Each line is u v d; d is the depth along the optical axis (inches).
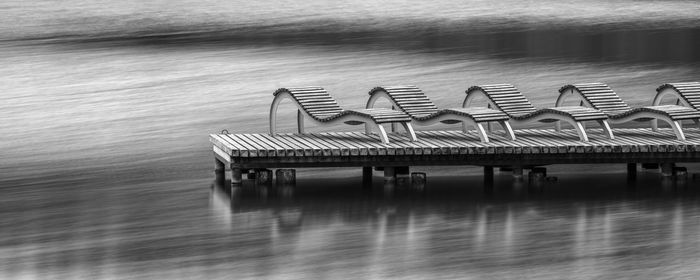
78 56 1480.1
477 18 2000.5
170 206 709.9
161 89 1227.2
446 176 812.0
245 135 822.5
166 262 575.5
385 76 1314.0
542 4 2263.8
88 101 1153.4
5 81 1280.8
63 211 697.0
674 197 731.4
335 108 812.0
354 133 834.2
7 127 1014.4
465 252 594.2
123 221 669.9
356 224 659.4
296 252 595.8
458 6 2217.0
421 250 598.9
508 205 709.9
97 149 914.1
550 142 785.6
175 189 763.4
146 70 1362.0
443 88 1227.2
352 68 1376.7
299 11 2107.5
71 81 1283.2
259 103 1143.0
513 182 785.6
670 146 772.0
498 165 778.8
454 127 1004.6
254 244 613.3
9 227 654.5
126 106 1125.1
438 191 756.0
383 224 659.4
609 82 1262.3
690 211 689.6
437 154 762.2
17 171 828.6
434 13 2087.8
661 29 1813.5
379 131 779.4
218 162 808.3
